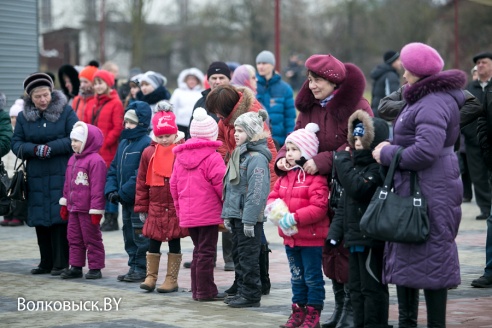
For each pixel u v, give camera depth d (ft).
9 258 52.90
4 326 34.88
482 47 263.08
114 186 45.68
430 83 30.30
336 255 33.30
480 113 39.68
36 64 110.11
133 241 45.50
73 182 46.09
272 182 41.01
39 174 47.60
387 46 279.49
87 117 64.08
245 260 38.37
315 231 33.83
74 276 46.60
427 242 29.96
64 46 273.75
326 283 43.96
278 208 34.06
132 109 45.32
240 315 36.68
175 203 40.47
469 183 78.43
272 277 45.93
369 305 31.45
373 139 31.24
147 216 42.75
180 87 66.59
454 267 30.22
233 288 40.68
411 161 29.84
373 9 281.54
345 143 34.30
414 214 29.58
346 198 31.73
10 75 106.32
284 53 285.23
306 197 33.96
